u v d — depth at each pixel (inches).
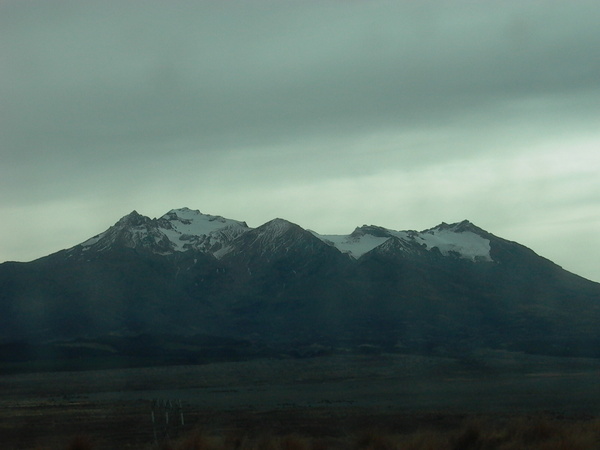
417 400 4394.7
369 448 1793.8
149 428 2896.2
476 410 3550.7
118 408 4028.1
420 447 1781.5
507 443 1775.3
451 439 1866.4
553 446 1676.9
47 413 3747.5
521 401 4111.7
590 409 3494.1
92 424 3125.0
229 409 3929.6
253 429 2706.7
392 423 2851.9
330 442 1967.3
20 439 2637.8
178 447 1854.1
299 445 1786.4
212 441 1875.0
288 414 3432.6
